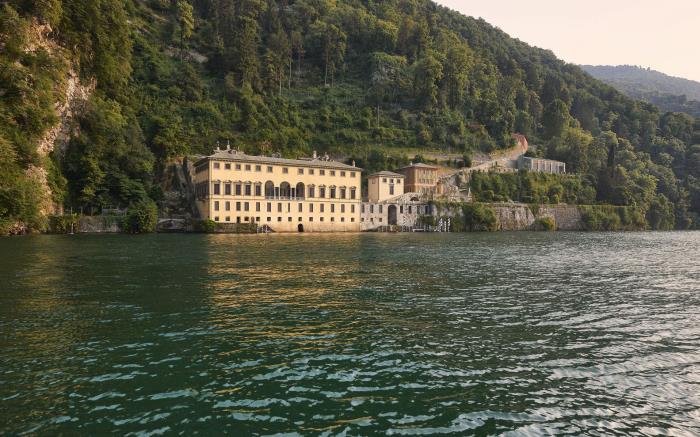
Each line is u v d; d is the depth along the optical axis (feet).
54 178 266.98
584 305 75.00
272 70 514.68
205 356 45.55
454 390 38.17
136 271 105.40
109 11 354.33
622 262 148.05
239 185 310.45
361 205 370.94
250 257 140.46
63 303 69.21
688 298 83.35
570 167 565.94
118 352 46.39
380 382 39.58
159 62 447.01
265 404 34.78
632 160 627.05
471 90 627.87
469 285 92.73
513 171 506.48
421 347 49.70
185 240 217.15
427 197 426.51
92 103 315.58
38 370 40.91
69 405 33.86
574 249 201.36
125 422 31.35
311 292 81.30
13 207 206.80
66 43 297.94
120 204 300.40
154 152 353.31
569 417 33.65
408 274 107.24
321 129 483.92
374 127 500.74
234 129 417.49
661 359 47.50
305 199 337.31
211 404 34.58
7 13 231.71
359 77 616.39
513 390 38.47
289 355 46.26
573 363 45.73
